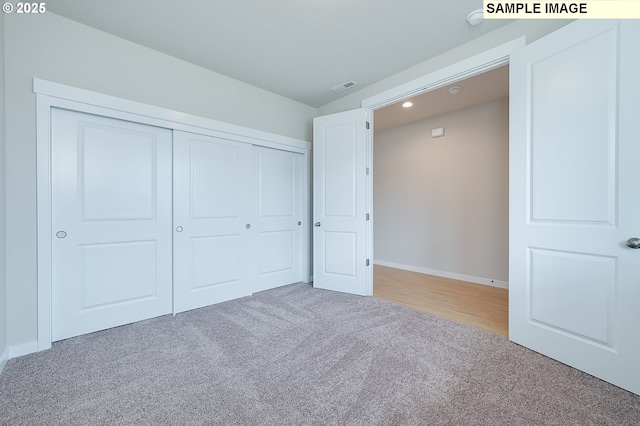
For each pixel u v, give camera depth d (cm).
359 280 325
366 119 321
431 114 422
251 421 129
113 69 230
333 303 297
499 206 367
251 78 308
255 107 329
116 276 236
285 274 371
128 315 242
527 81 192
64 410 136
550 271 181
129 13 204
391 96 300
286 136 362
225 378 163
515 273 202
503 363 177
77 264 218
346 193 333
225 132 300
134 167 245
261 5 197
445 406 139
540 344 188
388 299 312
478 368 172
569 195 170
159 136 259
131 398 145
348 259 332
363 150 321
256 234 337
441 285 373
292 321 248
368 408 137
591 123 159
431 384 156
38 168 196
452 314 265
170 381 160
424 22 215
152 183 255
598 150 156
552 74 177
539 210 186
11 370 171
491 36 226
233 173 311
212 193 294
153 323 244
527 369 170
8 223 185
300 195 389
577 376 162
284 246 370
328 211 346
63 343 206
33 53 195
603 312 156
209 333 224
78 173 217
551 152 179
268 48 251
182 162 271
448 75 253
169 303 265
